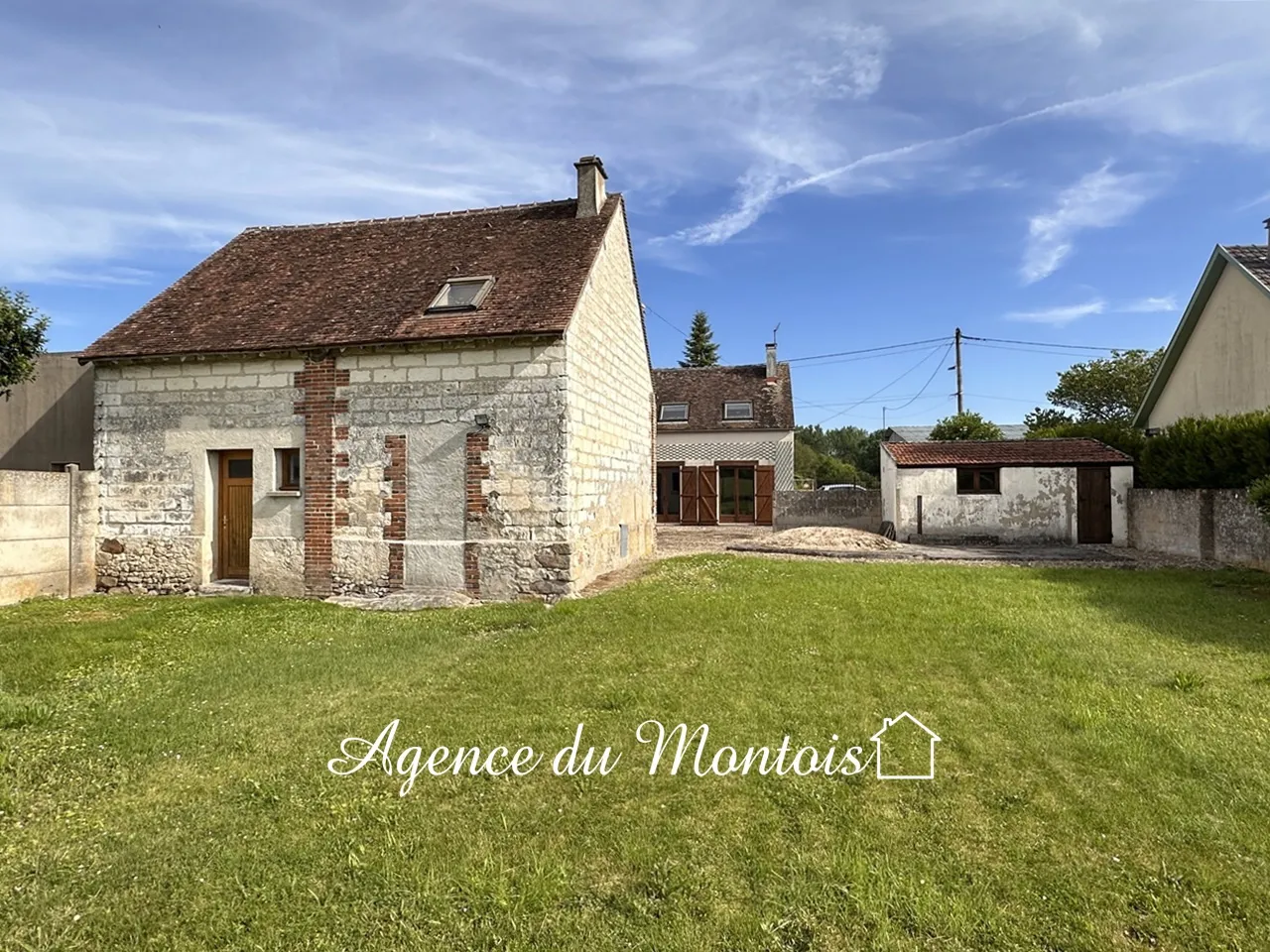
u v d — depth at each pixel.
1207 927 2.61
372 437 10.26
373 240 13.12
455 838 3.25
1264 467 11.94
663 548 18.06
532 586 9.77
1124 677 5.46
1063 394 34.03
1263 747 4.11
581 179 12.50
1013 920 2.64
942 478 17.89
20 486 9.91
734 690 5.22
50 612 9.02
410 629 7.65
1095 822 3.31
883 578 10.64
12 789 3.83
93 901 2.84
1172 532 14.73
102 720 4.84
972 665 5.78
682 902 2.76
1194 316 17.31
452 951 2.51
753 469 27.75
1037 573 11.27
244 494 11.01
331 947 2.54
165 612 8.68
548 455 9.77
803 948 2.52
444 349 10.05
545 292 10.48
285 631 7.63
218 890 2.89
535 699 5.10
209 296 12.05
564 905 2.77
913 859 3.04
